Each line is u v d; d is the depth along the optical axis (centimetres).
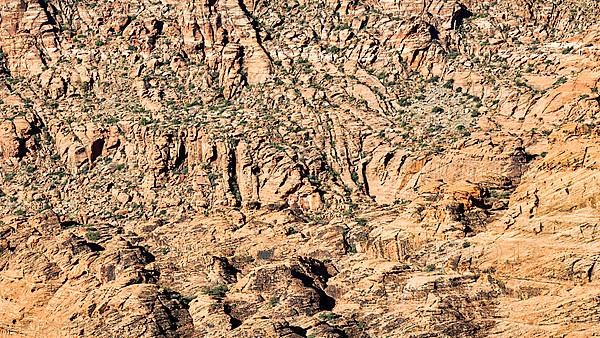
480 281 13175
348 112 17988
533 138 16000
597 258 12644
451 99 18038
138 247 15462
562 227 13112
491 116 17250
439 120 17588
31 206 17538
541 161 14375
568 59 17950
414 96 18300
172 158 17675
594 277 12612
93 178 17875
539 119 16750
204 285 14488
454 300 12988
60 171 18200
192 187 17312
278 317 13450
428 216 14288
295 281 13975
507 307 12850
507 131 16738
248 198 17100
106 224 16650
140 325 13662
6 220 16675
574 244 12900
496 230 13625
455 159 15788
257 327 13138
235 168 17425
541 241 13088
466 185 14762
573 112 16362
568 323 12412
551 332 12425
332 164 17350
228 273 14762
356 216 15675
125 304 13962
